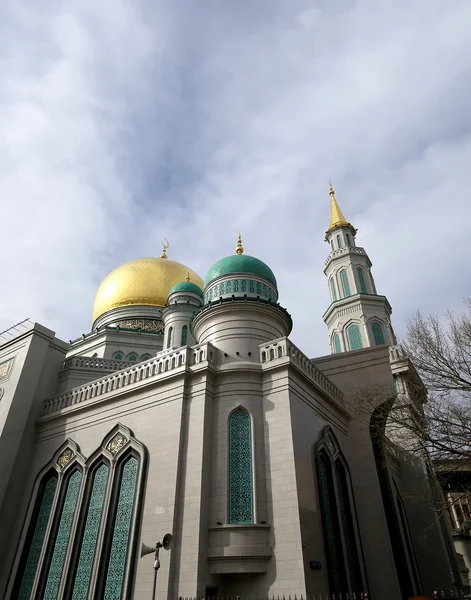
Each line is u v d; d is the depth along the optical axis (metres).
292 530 12.34
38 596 14.97
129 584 12.91
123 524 14.37
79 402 18.92
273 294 20.19
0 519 17.11
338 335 33.16
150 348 32.59
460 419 13.02
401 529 17.30
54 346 22.97
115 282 37.00
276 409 14.61
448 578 17.73
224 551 12.41
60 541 15.83
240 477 13.75
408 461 19.77
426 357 14.65
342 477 17.03
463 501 21.62
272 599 11.70
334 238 39.22
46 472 18.23
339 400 18.98
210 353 16.23
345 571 13.81
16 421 19.30
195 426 14.65
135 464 15.44
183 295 31.94
